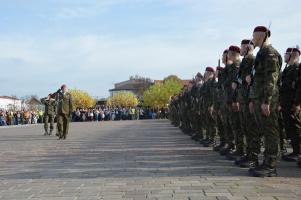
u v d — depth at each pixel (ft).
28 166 34.40
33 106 320.91
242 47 31.76
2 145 57.82
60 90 68.80
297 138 34.60
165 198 21.18
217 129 45.44
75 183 25.88
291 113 34.76
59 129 68.44
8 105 306.35
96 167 32.42
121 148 47.96
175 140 59.47
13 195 23.04
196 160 35.53
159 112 247.29
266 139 27.02
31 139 69.77
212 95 44.34
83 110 229.86
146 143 54.65
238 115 34.01
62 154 43.11
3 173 30.91
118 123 157.48
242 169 30.14
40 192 23.56
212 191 22.56
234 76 35.96
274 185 23.97
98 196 22.06
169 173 28.73
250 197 20.98
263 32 27.32
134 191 23.03
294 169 30.12
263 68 27.07
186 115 71.56
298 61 35.70
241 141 34.35
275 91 26.86
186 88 70.44
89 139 65.87
